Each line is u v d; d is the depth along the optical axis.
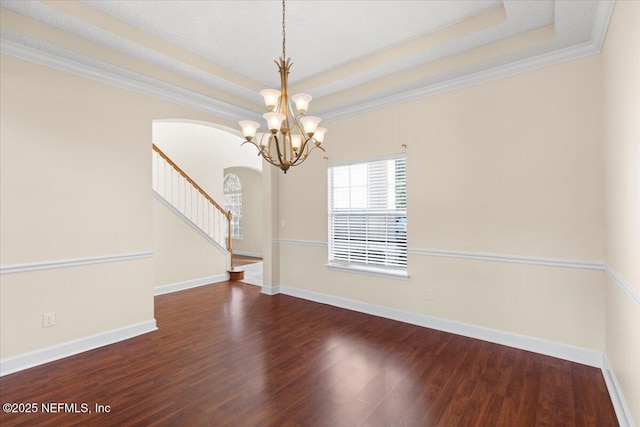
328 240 4.33
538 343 2.78
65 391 2.23
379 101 3.73
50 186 2.74
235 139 7.20
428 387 2.26
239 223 9.50
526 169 2.84
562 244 2.67
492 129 3.01
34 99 2.66
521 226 2.87
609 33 2.12
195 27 2.76
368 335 3.22
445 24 2.72
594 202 2.53
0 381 2.36
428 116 3.41
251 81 3.83
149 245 3.42
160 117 3.51
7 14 2.34
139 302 3.31
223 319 3.73
